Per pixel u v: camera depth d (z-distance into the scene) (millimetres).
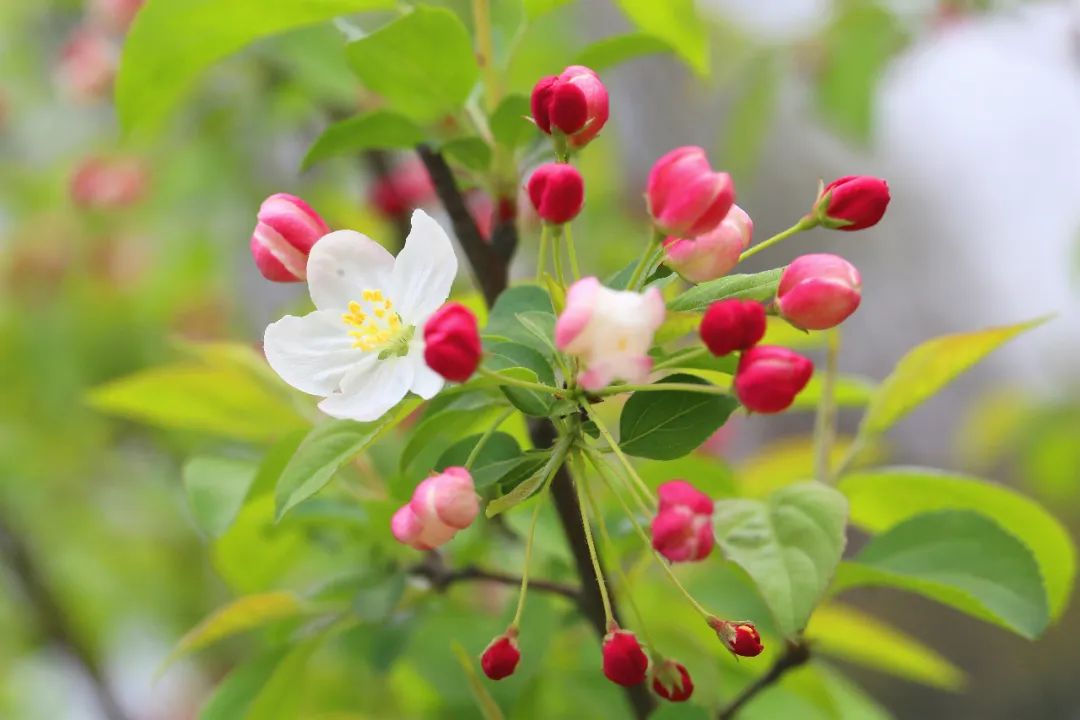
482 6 644
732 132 1206
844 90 1123
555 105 569
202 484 636
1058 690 1735
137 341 1313
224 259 1260
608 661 559
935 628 1810
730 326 545
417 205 880
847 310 559
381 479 673
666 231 556
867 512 654
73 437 1331
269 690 650
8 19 1309
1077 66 1164
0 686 1377
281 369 572
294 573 924
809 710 689
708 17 1338
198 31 635
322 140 619
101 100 1087
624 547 636
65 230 1273
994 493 634
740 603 678
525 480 564
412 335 570
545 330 567
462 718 691
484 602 773
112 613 1408
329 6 629
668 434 568
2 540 1209
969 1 1109
